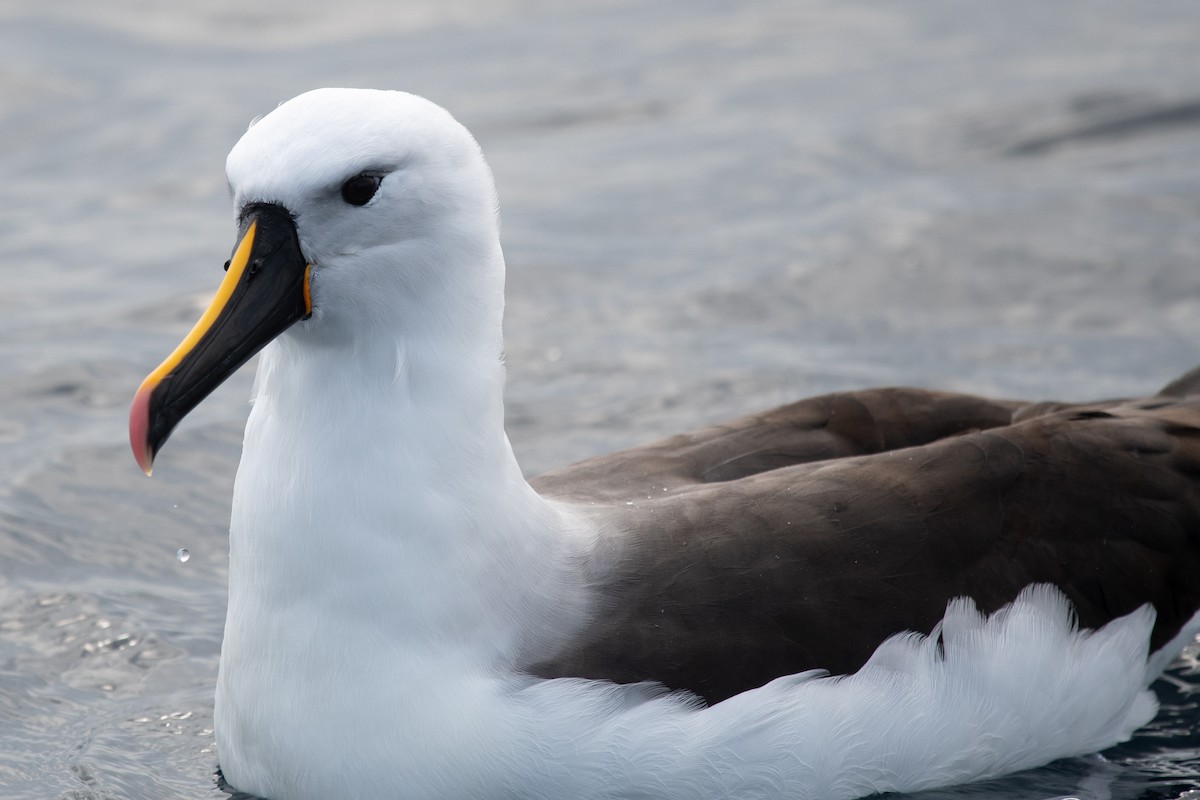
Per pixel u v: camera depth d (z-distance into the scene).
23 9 29.17
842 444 11.46
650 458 11.25
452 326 9.07
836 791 9.77
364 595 9.05
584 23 29.39
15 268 19.36
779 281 18.47
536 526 9.54
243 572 9.36
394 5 30.47
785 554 9.92
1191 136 22.58
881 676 9.80
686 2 30.55
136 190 22.03
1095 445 11.15
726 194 21.31
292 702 9.23
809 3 30.28
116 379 16.31
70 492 14.03
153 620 12.17
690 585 9.69
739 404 15.54
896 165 22.03
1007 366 16.25
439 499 9.07
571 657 9.36
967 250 19.05
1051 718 10.56
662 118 24.39
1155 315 17.39
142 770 10.26
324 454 9.04
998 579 10.41
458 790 9.12
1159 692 11.92
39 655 11.61
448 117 9.09
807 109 24.34
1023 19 28.34
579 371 16.36
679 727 9.24
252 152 8.75
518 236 20.12
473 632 9.20
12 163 22.97
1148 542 11.16
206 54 27.50
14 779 10.11
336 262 8.80
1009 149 22.42
